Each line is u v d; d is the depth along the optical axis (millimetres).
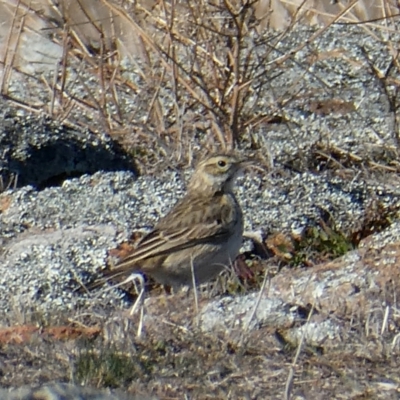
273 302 9875
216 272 11789
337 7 17875
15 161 14500
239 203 12922
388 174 14617
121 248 12188
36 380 8500
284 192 13469
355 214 13180
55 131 14875
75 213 12977
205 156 13297
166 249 11492
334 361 8938
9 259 12000
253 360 8992
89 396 8109
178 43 15203
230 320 9797
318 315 9727
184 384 8531
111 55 16031
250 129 15078
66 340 9383
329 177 14094
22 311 10383
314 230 12852
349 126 15492
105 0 14875
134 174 14617
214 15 14664
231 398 8281
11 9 17969
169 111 15516
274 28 17734
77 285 11609
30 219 12953
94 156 14898
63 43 15789
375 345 9164
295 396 8305
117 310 10508
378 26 15398
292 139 15102
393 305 9828
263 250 12555
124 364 8680
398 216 13336
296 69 16500
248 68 14984
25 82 16578
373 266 10477
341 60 16766
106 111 15258
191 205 11828
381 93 15812
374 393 8352
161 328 9656
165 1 15062
